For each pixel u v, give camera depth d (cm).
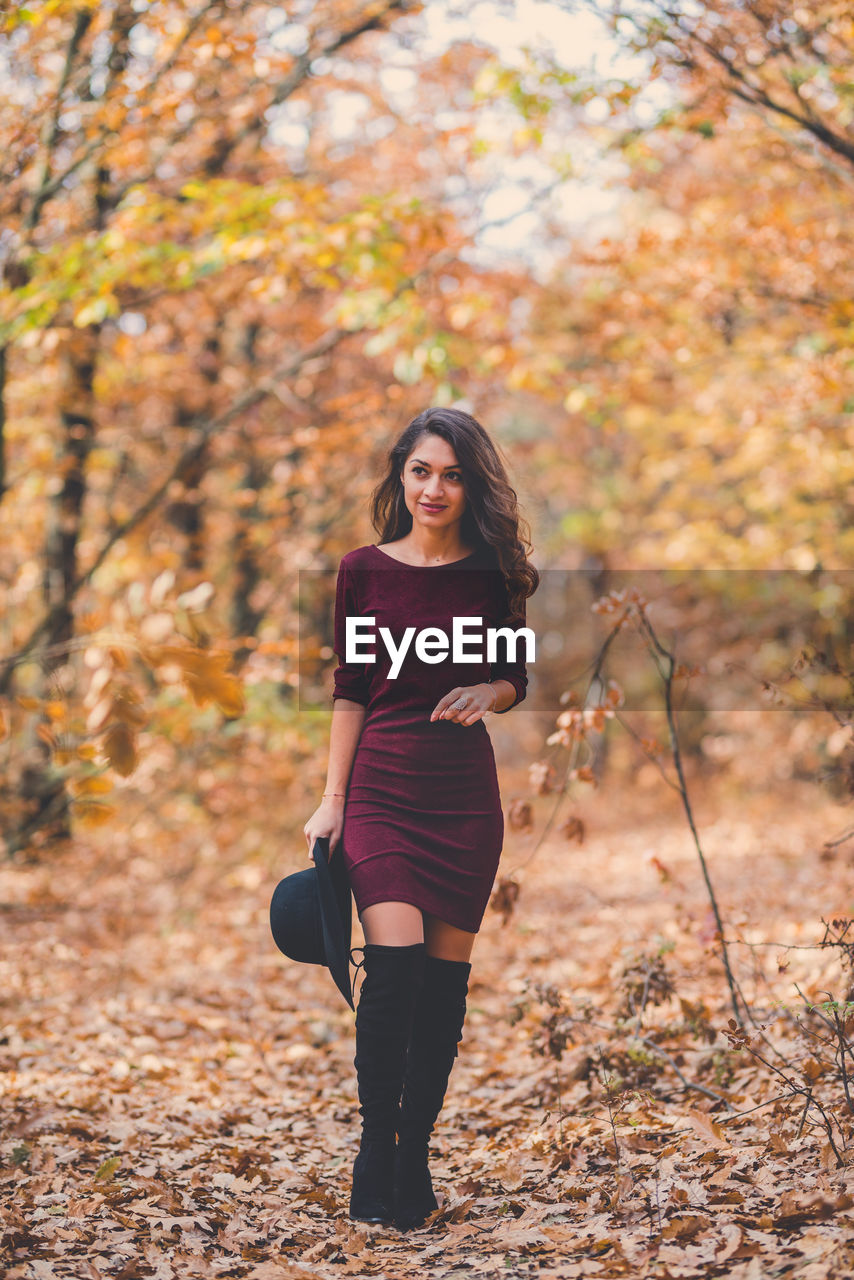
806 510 1234
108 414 1222
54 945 722
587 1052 437
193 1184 332
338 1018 593
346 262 785
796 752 1566
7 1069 480
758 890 695
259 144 1080
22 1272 252
